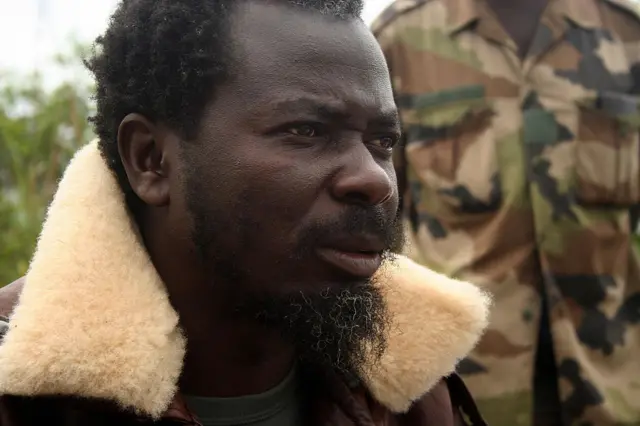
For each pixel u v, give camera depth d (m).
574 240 1.79
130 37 0.99
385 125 0.98
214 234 0.95
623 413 1.76
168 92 0.95
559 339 1.77
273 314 0.97
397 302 1.16
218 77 0.94
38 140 3.51
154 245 1.01
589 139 1.82
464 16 1.89
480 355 1.76
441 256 1.81
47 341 0.88
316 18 0.95
